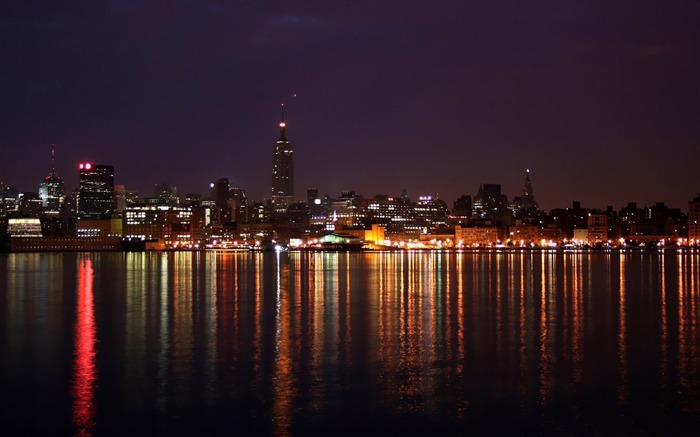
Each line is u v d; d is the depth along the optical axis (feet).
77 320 285.43
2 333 249.96
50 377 181.16
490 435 139.13
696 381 177.06
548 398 162.09
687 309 326.24
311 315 302.04
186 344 226.79
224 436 138.21
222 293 414.41
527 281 529.04
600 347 221.46
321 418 148.15
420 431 141.08
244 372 186.09
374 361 199.52
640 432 140.67
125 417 148.77
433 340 234.58
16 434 139.33
